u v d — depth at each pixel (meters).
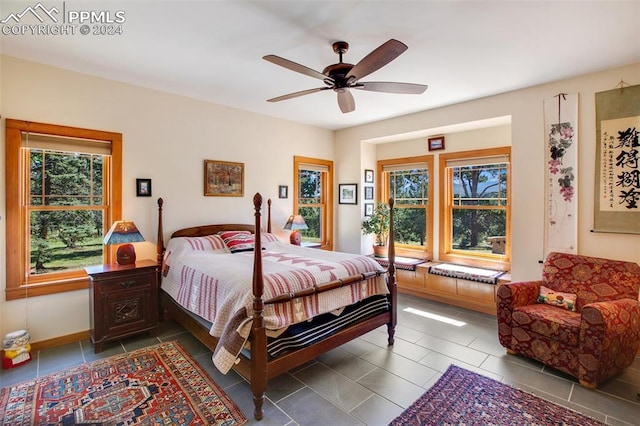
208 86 3.54
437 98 3.89
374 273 2.98
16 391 2.31
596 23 2.25
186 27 2.32
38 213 3.06
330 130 5.61
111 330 2.99
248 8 2.08
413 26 2.29
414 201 5.27
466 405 2.18
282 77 3.28
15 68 2.83
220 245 3.82
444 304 4.33
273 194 4.79
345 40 2.50
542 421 2.01
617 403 2.20
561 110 3.31
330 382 2.47
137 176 3.54
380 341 3.20
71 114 3.11
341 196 5.61
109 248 3.42
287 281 2.39
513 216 3.64
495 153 4.31
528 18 2.19
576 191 3.24
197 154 4.00
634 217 2.94
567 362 2.49
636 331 2.55
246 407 2.16
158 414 2.07
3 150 2.79
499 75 3.18
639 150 2.90
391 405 2.19
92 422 1.99
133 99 3.49
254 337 2.05
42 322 2.99
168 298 3.40
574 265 3.05
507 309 2.91
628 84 2.95
